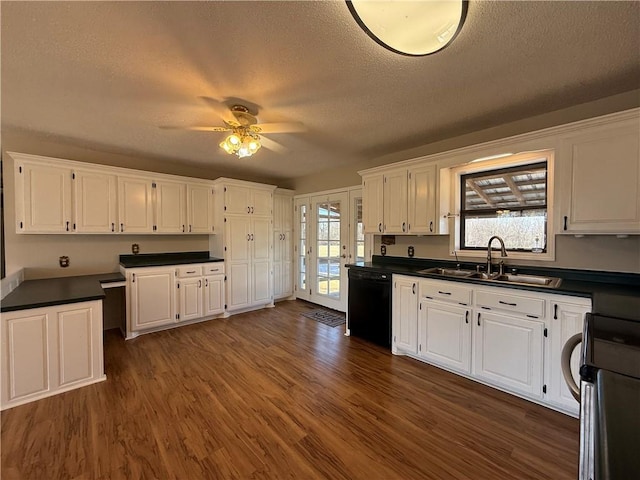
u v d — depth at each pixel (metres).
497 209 2.88
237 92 2.08
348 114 2.47
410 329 2.85
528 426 1.86
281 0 1.26
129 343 3.23
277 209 5.08
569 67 1.79
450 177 3.09
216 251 4.33
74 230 3.15
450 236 3.14
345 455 1.62
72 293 2.43
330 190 4.63
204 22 1.40
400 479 1.47
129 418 1.92
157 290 3.54
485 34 1.48
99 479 1.45
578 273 2.35
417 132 2.92
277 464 1.56
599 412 0.74
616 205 1.97
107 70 1.81
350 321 3.47
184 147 3.40
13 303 2.07
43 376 2.13
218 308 4.11
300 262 5.29
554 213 2.23
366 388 2.32
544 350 2.04
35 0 1.24
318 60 1.71
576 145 2.12
